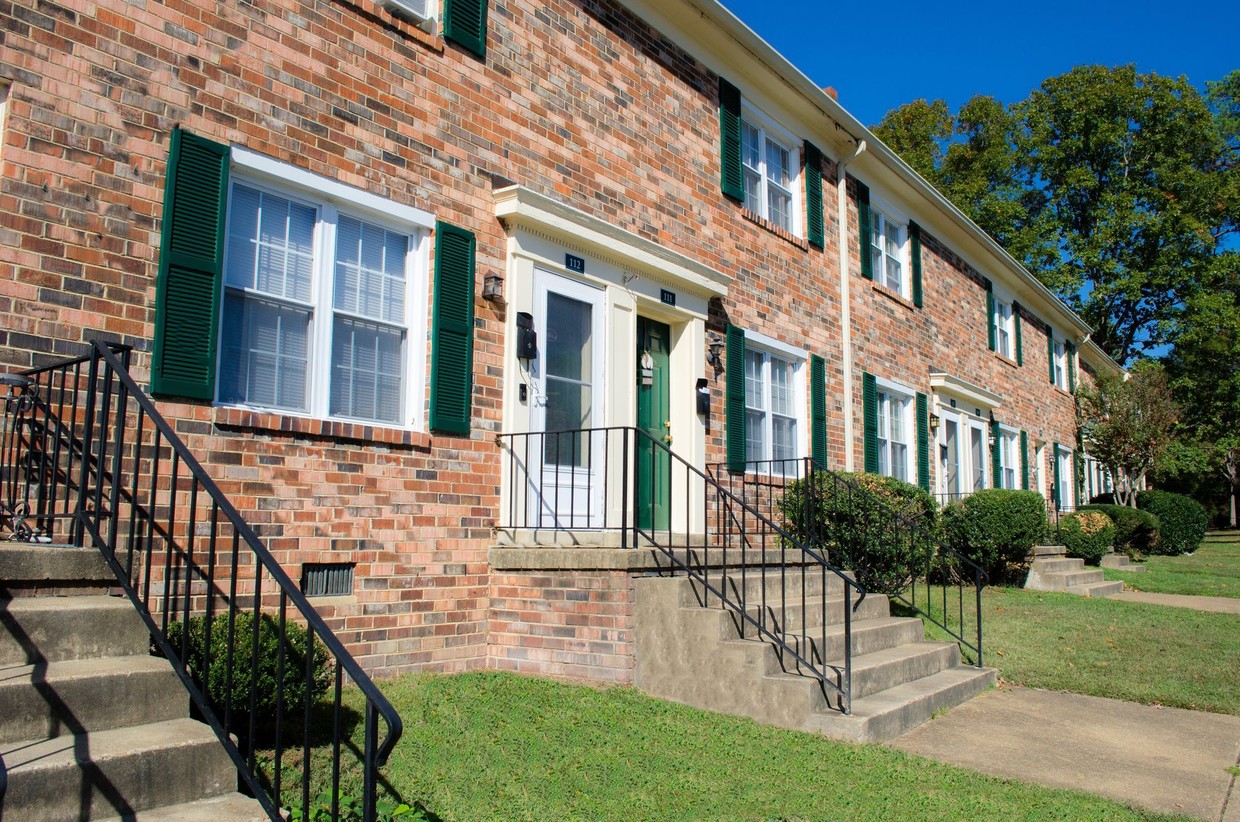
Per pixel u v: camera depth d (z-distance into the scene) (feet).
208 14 17.65
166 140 16.76
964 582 42.68
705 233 31.65
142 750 10.72
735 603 21.44
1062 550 49.44
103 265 15.71
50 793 9.93
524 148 24.48
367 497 19.52
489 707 18.04
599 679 20.42
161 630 13.73
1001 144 106.42
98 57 15.97
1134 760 18.29
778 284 35.63
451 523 21.27
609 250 26.09
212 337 17.04
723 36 32.45
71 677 11.37
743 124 35.91
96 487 14.08
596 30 27.61
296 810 12.18
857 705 19.43
